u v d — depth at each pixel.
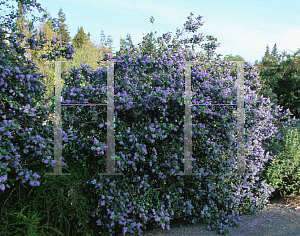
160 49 4.88
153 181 3.49
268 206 4.52
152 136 3.16
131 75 3.74
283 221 3.80
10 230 2.34
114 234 3.38
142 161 3.29
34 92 3.13
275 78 16.39
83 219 2.87
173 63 4.18
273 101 7.71
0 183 2.28
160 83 3.68
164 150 3.36
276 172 4.55
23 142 2.81
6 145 2.51
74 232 2.81
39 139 2.71
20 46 3.27
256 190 4.46
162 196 3.50
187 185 3.73
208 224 3.80
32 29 3.52
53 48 3.53
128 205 3.24
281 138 5.23
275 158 4.72
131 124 3.40
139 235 3.39
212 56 5.08
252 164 4.42
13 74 2.80
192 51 4.84
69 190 2.81
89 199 3.18
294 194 4.75
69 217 2.75
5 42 3.13
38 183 2.47
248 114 4.40
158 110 3.40
